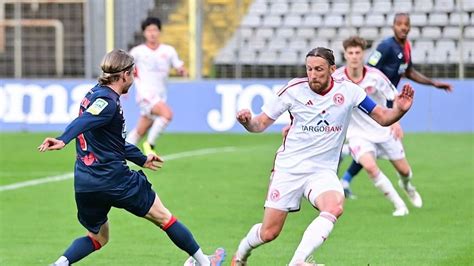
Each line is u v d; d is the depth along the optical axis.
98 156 22.05
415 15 69.62
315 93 22.47
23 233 31.78
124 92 22.58
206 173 45.88
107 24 68.94
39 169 48.38
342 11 71.19
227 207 36.56
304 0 71.94
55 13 69.88
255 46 70.69
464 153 52.75
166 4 69.00
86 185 22.08
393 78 37.56
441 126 63.28
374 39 69.81
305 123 22.58
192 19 68.00
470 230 31.42
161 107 49.75
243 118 22.39
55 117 67.12
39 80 67.44
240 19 68.44
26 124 67.31
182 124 65.81
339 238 30.23
